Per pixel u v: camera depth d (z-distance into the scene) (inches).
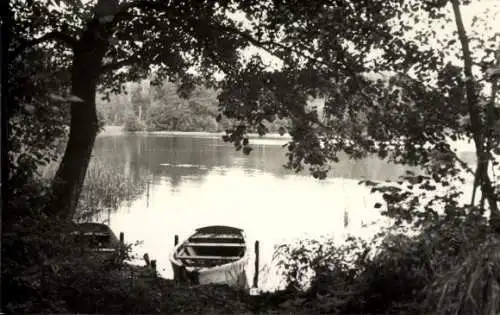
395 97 271.9
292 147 343.0
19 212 197.3
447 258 180.7
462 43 221.9
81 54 321.1
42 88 182.9
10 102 181.9
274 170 1456.7
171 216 775.1
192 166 1531.7
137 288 225.9
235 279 395.9
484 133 211.3
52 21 279.1
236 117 352.5
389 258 208.5
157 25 332.2
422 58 237.6
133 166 1448.1
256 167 1537.9
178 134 2736.2
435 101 231.6
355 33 313.7
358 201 899.4
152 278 273.9
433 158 221.3
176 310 230.2
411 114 241.8
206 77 447.2
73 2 234.8
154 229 683.4
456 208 195.5
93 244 334.3
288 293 282.5
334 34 319.0
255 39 363.6
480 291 122.3
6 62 171.8
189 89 465.1
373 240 244.2
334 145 344.2
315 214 790.5
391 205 213.3
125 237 628.4
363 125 324.8
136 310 210.8
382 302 205.0
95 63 330.3
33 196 209.3
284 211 826.2
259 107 352.8
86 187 828.6
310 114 341.1
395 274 208.5
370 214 767.7
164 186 1099.9
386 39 280.1
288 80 345.7
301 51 346.3
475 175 209.6
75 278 203.9
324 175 344.8
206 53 382.0
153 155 1807.3
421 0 255.0
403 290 205.2
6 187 186.1
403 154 254.7
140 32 328.5
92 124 339.9
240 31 353.1
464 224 183.8
